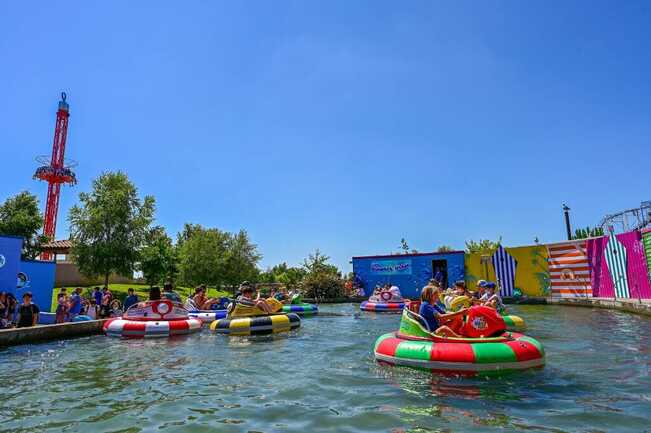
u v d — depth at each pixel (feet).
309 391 18.90
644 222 63.57
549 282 88.22
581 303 72.23
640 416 14.51
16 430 14.57
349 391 18.66
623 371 21.29
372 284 109.81
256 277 142.92
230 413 16.05
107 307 53.78
